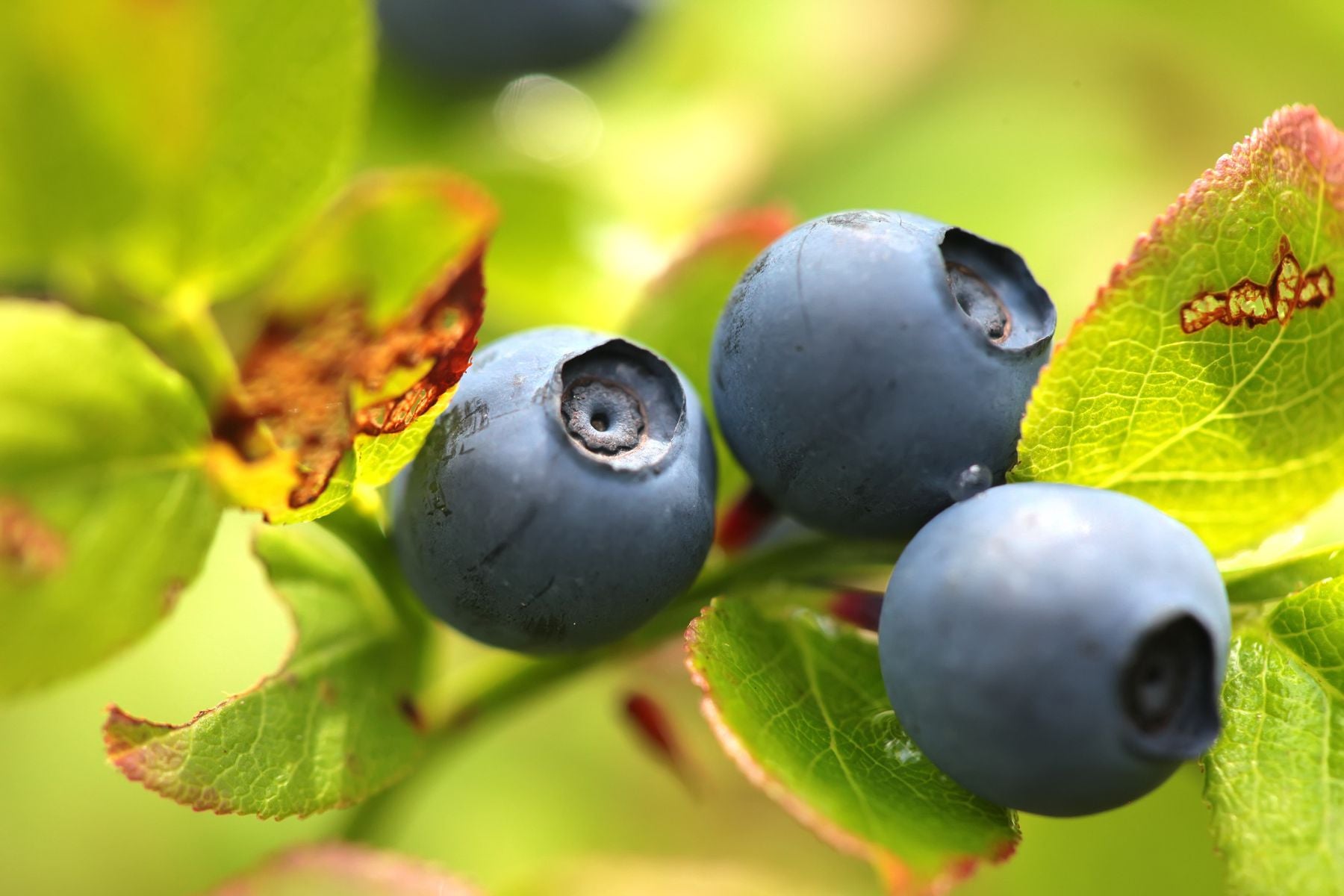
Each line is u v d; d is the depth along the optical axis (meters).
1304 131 0.09
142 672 0.11
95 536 0.08
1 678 0.08
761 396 0.09
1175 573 0.08
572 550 0.09
